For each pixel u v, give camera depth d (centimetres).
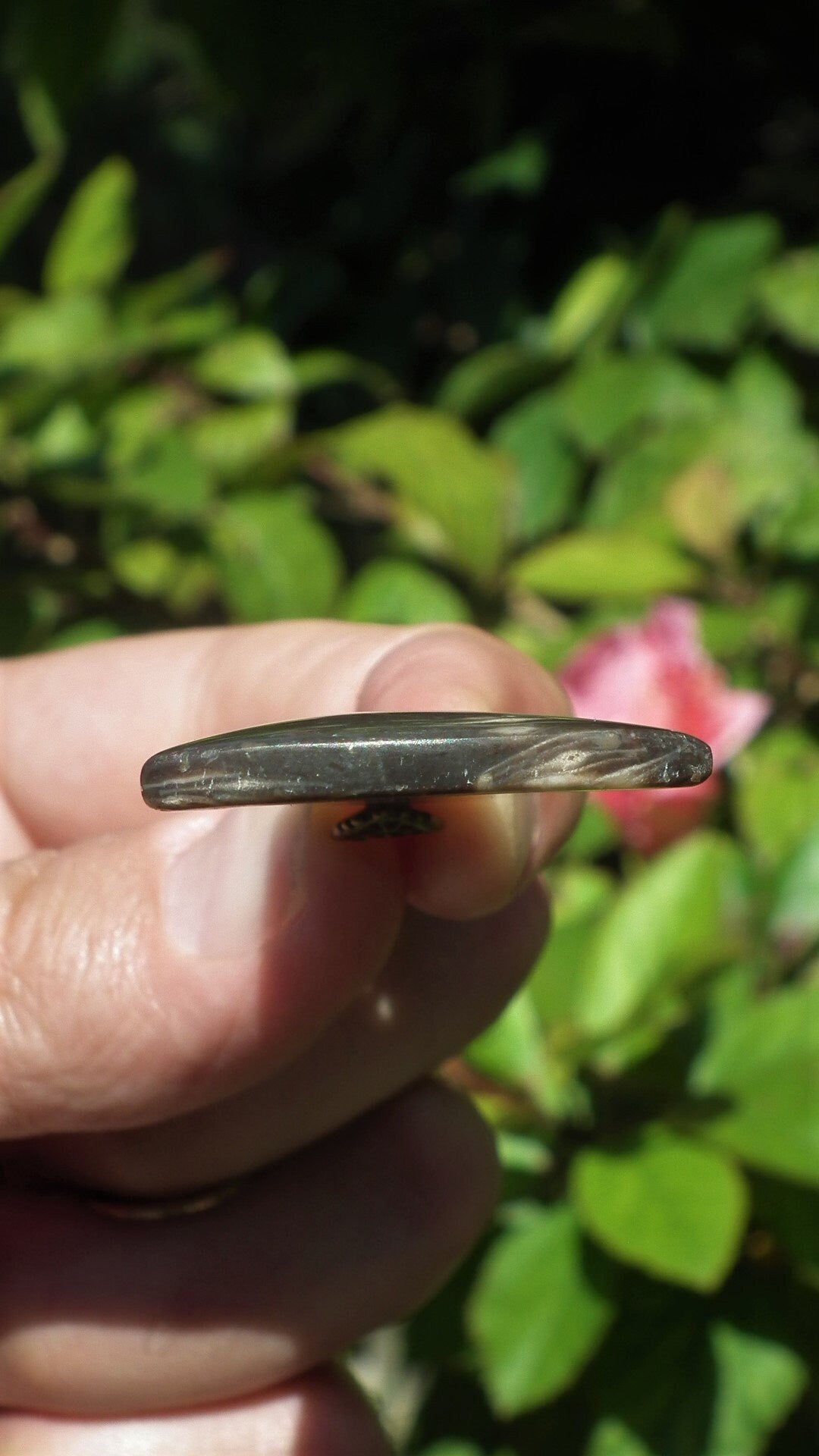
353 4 43
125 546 38
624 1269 28
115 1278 24
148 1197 24
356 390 49
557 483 40
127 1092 21
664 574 34
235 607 36
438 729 17
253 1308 24
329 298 50
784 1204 28
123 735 26
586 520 38
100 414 40
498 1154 26
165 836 21
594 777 17
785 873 30
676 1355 28
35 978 20
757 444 37
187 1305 24
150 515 37
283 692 25
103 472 39
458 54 48
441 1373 33
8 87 76
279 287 49
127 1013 20
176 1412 25
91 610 40
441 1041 24
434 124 50
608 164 48
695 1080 28
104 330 41
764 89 47
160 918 20
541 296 48
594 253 47
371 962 21
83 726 26
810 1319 28
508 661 21
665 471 37
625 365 40
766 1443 31
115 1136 23
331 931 20
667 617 31
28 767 26
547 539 40
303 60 43
